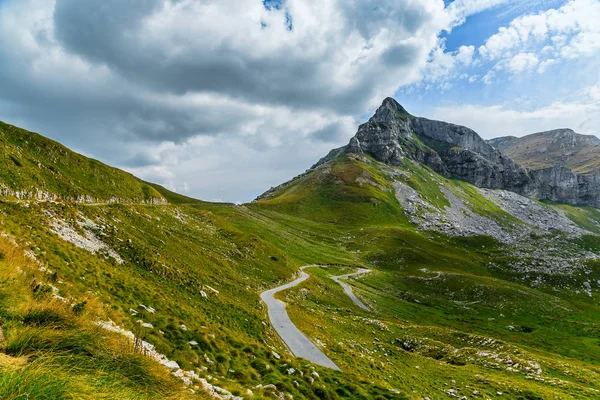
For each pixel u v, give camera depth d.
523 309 131.25
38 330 10.01
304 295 99.75
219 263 79.44
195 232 103.56
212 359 20.08
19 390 6.36
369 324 85.31
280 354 27.92
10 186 44.22
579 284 175.50
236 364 21.19
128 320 18.81
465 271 188.25
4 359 7.82
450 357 67.44
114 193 84.75
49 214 39.03
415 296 143.25
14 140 70.00
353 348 50.28
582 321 123.12
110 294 24.38
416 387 39.75
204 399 13.23
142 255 44.50
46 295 14.16
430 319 115.38
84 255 31.48
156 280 39.84
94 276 26.48
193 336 21.70
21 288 13.34
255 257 113.50
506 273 192.88
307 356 37.84
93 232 43.38
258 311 55.69
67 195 59.84
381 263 189.12
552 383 51.81
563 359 82.00
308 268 151.62
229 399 15.23
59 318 11.79
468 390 43.50
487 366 62.12
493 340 76.00
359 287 138.75
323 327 60.34
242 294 61.03
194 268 59.66
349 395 24.09
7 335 9.54
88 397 7.42
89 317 14.74
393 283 156.25
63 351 9.58
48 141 79.88
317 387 23.03
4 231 23.14
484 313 129.38
